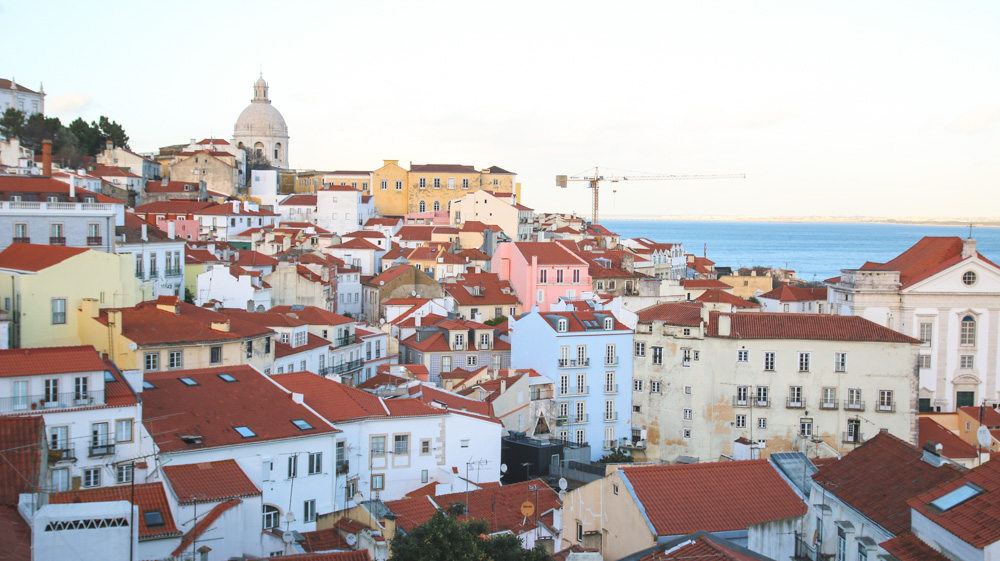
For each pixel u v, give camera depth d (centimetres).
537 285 17325
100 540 4644
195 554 5575
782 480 6234
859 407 11381
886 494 5075
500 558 5253
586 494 6544
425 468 8906
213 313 10406
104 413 6988
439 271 19562
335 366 12250
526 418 11781
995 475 4488
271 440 7431
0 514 5106
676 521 5759
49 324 8950
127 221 13025
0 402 6744
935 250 14850
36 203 11156
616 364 12419
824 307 18188
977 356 13988
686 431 11994
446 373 13175
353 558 5616
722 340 11656
